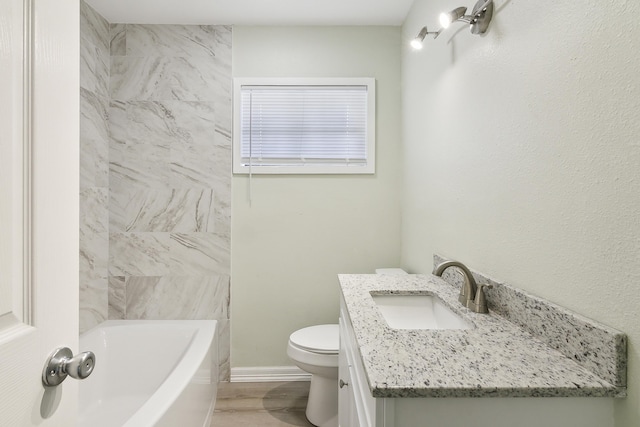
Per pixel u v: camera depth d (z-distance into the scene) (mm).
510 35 1110
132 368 2256
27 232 558
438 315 1374
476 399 714
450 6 1594
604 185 757
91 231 2291
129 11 2301
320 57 2504
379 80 2518
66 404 647
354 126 2539
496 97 1198
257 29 2484
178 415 1520
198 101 2473
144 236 2477
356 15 2381
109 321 2424
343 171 2508
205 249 2494
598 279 776
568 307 866
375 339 922
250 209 2504
